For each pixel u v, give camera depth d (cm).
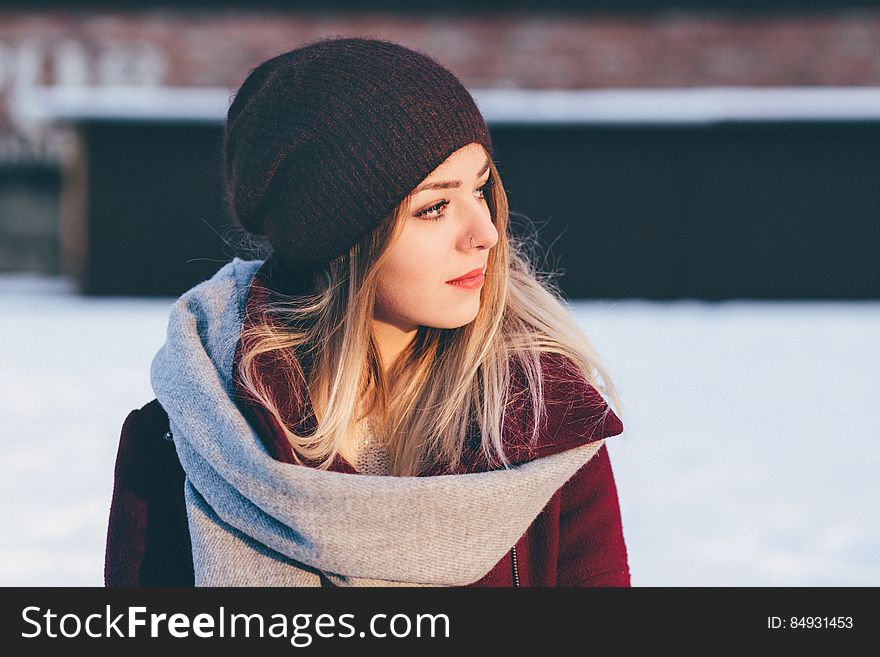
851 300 2000
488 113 1953
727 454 809
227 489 180
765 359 1363
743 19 2366
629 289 2012
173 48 2389
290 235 192
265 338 191
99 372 1246
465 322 188
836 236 1991
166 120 2016
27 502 662
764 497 672
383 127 181
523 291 206
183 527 197
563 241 2003
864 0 2333
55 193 2433
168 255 2061
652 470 751
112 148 2044
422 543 174
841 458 797
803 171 1984
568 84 2391
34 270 2434
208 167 2047
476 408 191
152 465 199
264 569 181
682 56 2377
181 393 185
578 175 1995
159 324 1736
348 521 172
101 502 663
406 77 183
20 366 1293
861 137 1966
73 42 2391
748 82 2377
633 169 1995
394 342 204
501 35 2381
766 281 2005
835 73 2366
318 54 188
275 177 192
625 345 1480
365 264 187
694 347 1469
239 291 204
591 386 193
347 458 199
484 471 188
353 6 2372
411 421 199
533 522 196
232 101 208
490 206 197
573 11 2372
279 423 180
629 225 2003
